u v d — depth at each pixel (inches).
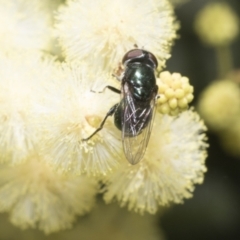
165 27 3.7
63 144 3.6
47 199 3.9
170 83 3.6
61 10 3.7
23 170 3.8
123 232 4.3
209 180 4.5
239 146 4.3
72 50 3.7
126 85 3.6
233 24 4.3
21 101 3.7
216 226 4.5
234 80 4.3
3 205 3.9
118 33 3.7
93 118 3.6
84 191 3.9
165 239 4.4
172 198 3.8
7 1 3.9
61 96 3.6
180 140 3.8
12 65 3.7
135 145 3.6
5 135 3.7
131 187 3.7
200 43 4.4
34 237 4.3
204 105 4.2
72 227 4.3
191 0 4.4
